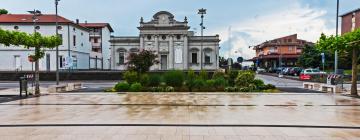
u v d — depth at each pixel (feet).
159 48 199.11
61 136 28.53
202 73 87.92
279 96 64.85
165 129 31.45
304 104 51.31
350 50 66.64
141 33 197.88
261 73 227.40
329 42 66.18
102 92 74.28
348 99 59.06
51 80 138.62
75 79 140.46
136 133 29.68
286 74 192.95
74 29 180.34
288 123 34.27
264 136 28.48
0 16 177.37
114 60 198.90
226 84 80.12
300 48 271.28
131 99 59.36
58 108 46.73
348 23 203.31
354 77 66.64
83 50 195.93
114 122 34.91
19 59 169.17
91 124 33.73
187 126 32.94
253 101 55.67
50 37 74.08
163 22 198.59
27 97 62.90
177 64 198.80
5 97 62.75
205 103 52.75
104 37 249.96
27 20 170.71
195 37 199.62
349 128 31.86
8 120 36.27
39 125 33.32
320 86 80.48
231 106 48.93
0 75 136.46
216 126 32.91
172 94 69.46
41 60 168.96
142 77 80.33
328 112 42.55
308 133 29.66
